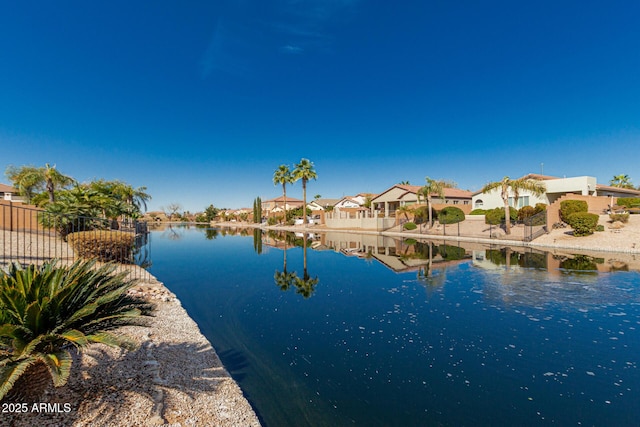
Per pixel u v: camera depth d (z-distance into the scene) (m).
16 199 36.00
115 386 3.65
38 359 2.62
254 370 4.97
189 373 4.38
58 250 11.61
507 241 21.67
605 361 5.30
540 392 4.39
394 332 6.72
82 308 3.12
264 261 17.17
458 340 6.25
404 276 12.82
